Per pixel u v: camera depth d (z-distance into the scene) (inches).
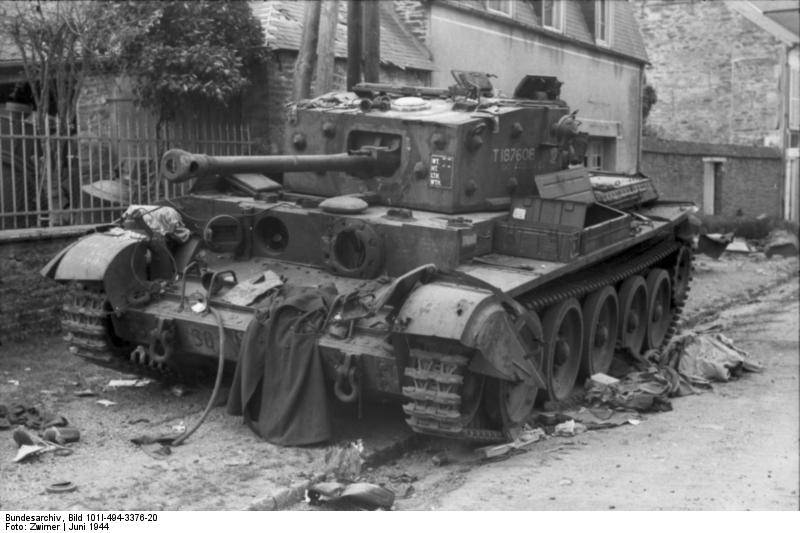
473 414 291.4
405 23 623.5
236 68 470.3
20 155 449.4
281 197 346.0
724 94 1253.7
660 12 1278.3
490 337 262.5
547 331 347.9
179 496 243.9
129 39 449.1
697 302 639.8
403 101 359.3
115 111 504.4
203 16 474.3
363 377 281.4
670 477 281.3
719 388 414.3
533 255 325.1
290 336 288.2
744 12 1232.8
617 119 916.0
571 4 821.2
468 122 334.3
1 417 305.7
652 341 472.1
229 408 299.9
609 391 374.9
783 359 483.2
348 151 344.5
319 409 286.5
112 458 272.7
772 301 676.1
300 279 315.6
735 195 1127.0
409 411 271.6
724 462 298.7
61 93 448.8
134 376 363.6
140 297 317.7
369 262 307.3
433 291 273.0
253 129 513.3
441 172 334.3
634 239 388.5
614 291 405.7
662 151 989.8
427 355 267.4
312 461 276.4
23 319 402.9
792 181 1251.8
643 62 951.6
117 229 331.3
